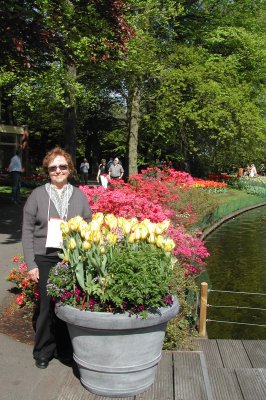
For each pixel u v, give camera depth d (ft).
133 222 13.35
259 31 103.24
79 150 148.36
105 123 135.64
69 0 39.55
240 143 96.07
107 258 11.98
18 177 53.93
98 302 11.85
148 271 11.69
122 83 87.66
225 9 100.37
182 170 105.70
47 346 13.52
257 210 85.87
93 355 11.74
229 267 39.78
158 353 12.38
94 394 12.11
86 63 62.69
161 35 89.45
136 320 11.35
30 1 34.94
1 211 47.03
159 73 85.20
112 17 39.86
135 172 88.89
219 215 65.57
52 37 34.60
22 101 77.77
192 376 13.30
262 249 47.62
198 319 20.16
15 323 16.98
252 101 100.63
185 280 18.94
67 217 13.37
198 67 85.87
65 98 71.77
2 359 13.94
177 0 88.33
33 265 13.12
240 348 17.19
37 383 12.64
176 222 34.42
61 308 11.87
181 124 89.86
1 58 36.06
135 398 11.98
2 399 11.79
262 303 29.96
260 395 12.42
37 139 142.51
